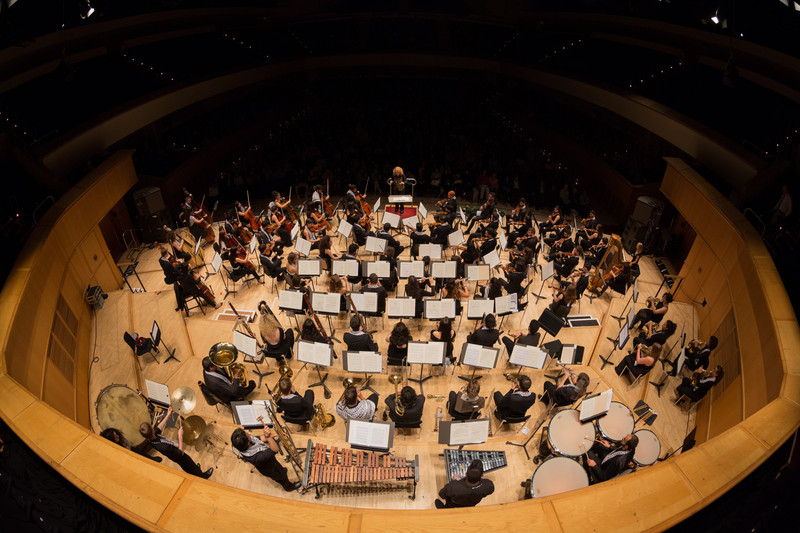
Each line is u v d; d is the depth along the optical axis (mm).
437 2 30266
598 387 9727
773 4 15031
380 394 9312
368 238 12359
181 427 7438
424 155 23375
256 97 26297
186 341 10898
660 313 10867
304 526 5383
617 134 21797
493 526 5406
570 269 13094
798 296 9977
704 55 18000
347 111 26531
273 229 14367
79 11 17375
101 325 11453
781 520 6004
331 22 30141
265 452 6602
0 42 14492
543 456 7832
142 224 15820
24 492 6176
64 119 17578
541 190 21000
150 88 21812
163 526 5383
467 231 15664
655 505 5656
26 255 9641
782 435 6441
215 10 25438
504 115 27172
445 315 9742
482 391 9398
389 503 7141
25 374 7883
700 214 12648
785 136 14125
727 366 9781
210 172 21406
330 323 11109
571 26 25875
